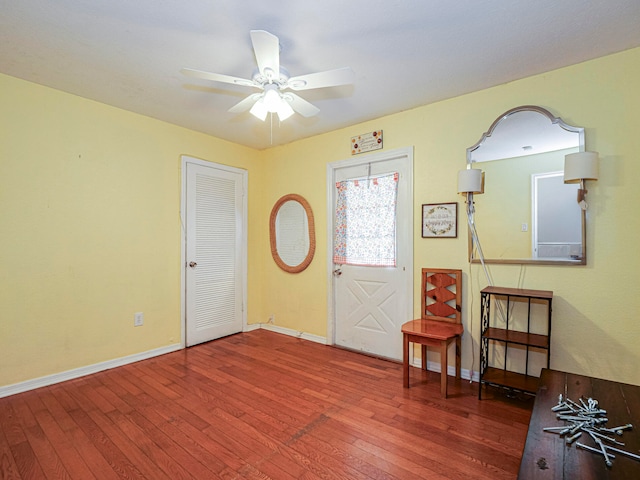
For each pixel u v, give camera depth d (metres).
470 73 2.33
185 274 3.45
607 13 1.70
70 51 2.05
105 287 2.86
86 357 2.74
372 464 1.65
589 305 2.17
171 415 2.11
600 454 1.04
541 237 2.33
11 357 2.38
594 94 2.15
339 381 2.63
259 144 4.04
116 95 2.69
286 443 1.82
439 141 2.80
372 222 3.27
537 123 2.34
